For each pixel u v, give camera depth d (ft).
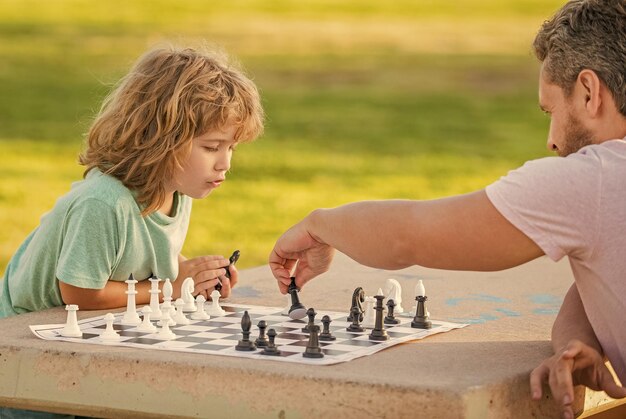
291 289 11.06
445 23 93.35
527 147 53.57
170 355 9.12
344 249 9.73
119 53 74.02
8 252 32.73
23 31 81.97
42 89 63.82
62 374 9.29
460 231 8.82
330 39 84.79
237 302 12.16
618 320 8.77
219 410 8.73
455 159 50.62
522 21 93.81
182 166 12.15
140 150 12.03
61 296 11.96
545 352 9.48
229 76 12.56
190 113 11.98
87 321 10.69
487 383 8.25
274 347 9.18
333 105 63.82
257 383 8.58
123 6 94.32
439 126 59.00
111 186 11.91
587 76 8.98
